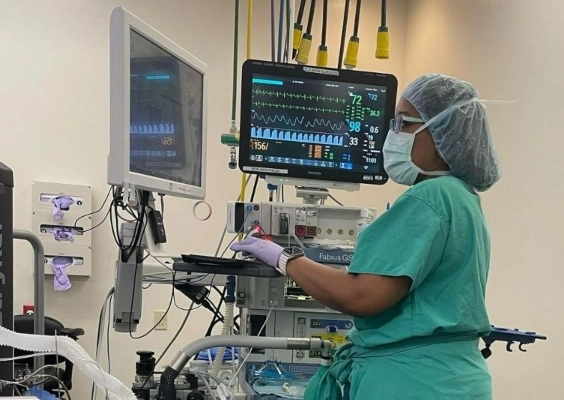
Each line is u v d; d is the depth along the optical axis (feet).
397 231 4.03
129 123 4.28
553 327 6.44
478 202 4.39
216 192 9.79
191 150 5.71
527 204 7.02
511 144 7.41
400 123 4.60
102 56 9.41
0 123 9.04
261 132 5.51
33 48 9.18
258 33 9.93
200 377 5.32
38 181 9.04
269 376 5.35
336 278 4.10
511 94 7.48
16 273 8.91
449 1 9.24
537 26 7.00
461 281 4.07
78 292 9.17
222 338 4.36
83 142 9.30
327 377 4.45
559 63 6.56
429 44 9.89
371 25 10.59
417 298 4.05
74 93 9.30
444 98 4.42
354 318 4.47
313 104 5.61
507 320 7.32
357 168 5.68
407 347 4.06
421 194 4.09
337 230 5.66
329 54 10.19
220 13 9.87
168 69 5.13
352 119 5.68
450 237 4.03
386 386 3.99
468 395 3.97
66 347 2.61
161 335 9.53
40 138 9.16
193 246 9.66
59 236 9.00
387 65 10.74
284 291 5.48
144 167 4.67
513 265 7.25
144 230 4.88
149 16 9.61
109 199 9.32
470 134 4.38
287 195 9.36
